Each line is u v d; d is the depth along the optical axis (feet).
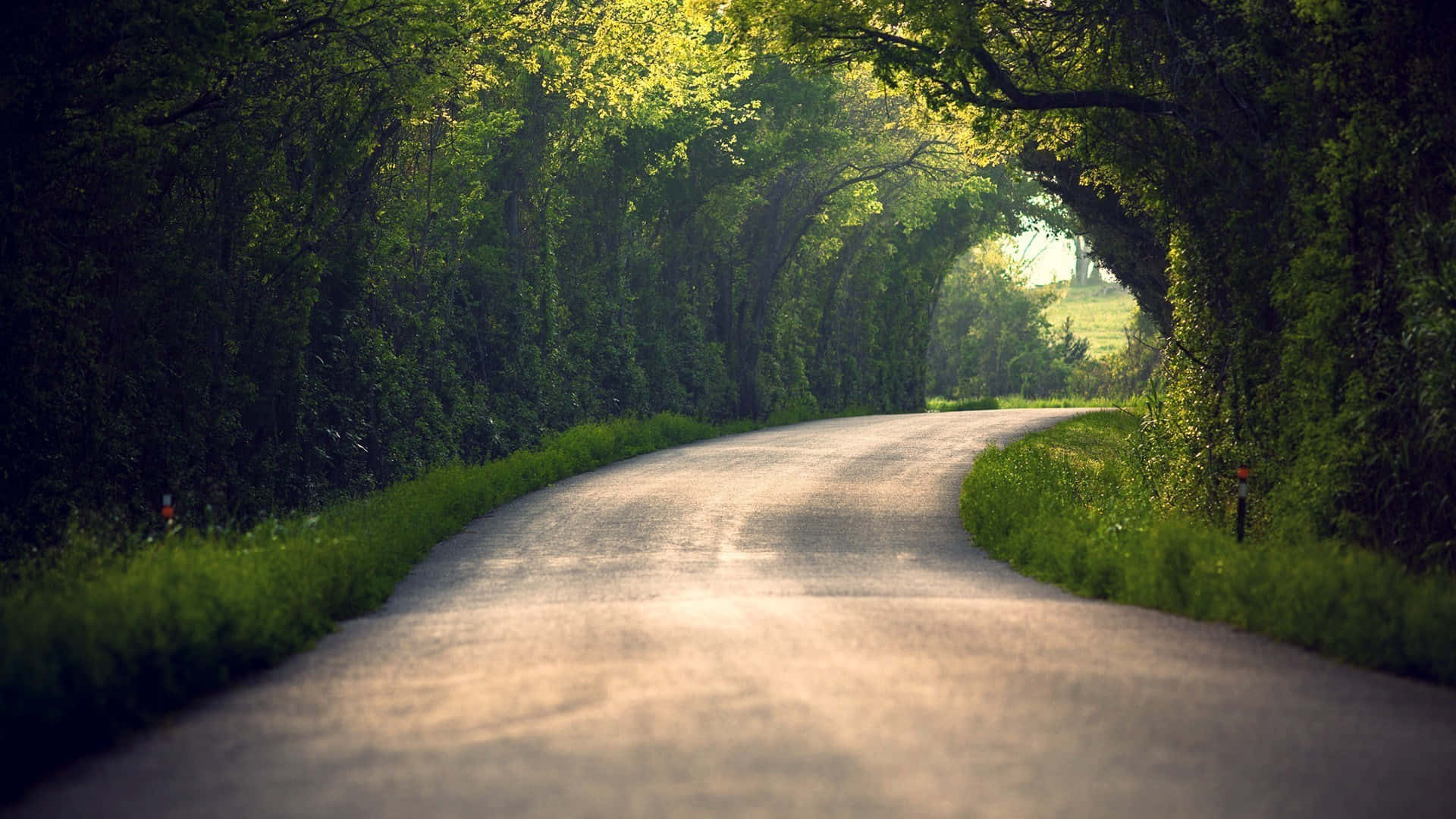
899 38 288.30
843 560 231.09
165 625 116.88
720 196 631.97
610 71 448.24
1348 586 138.82
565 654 128.67
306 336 322.14
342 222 350.02
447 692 111.75
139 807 80.18
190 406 282.56
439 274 427.74
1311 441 209.56
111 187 245.24
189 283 279.08
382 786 81.66
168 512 185.57
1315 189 226.58
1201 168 265.95
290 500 324.19
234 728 101.86
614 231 581.94
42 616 110.52
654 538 264.52
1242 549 175.94
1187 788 79.05
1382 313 199.21
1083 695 105.29
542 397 493.77
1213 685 110.83
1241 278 254.06
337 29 289.12
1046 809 74.59
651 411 619.67
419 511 265.75
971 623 146.10
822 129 617.62
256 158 300.81
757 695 105.50
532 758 87.10
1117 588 177.78
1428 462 183.42
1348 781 80.94
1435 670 115.65
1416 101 198.59
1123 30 280.51
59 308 231.71
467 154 414.21
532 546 253.03
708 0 312.91
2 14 206.69
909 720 96.12
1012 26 292.20
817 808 74.84
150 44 230.68
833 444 540.93
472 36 362.12
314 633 151.12
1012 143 331.98
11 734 92.53
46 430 234.17
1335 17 203.92
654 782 80.53
